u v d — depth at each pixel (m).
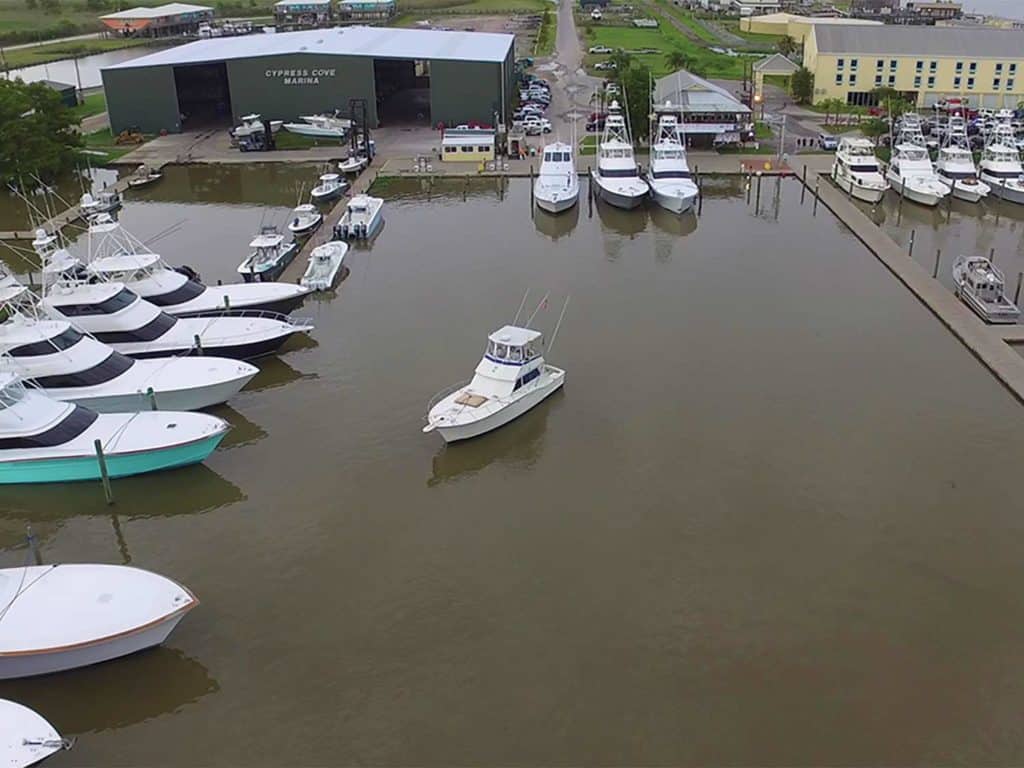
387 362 39.09
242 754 20.45
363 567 26.41
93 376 33.84
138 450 30.06
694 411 34.47
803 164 72.75
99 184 72.44
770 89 106.38
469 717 21.23
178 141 85.81
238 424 34.31
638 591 25.12
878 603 24.50
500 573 25.97
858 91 95.50
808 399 35.22
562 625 23.95
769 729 20.75
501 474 30.86
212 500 29.81
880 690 21.75
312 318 44.06
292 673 22.59
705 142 80.06
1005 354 38.09
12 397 30.20
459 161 75.38
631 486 29.94
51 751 18.67
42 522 29.17
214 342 38.25
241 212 64.12
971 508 28.47
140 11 190.62
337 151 80.50
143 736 20.97
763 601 24.64
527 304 45.38
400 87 111.50
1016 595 24.73
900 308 44.22
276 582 25.86
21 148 68.62
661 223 59.22
